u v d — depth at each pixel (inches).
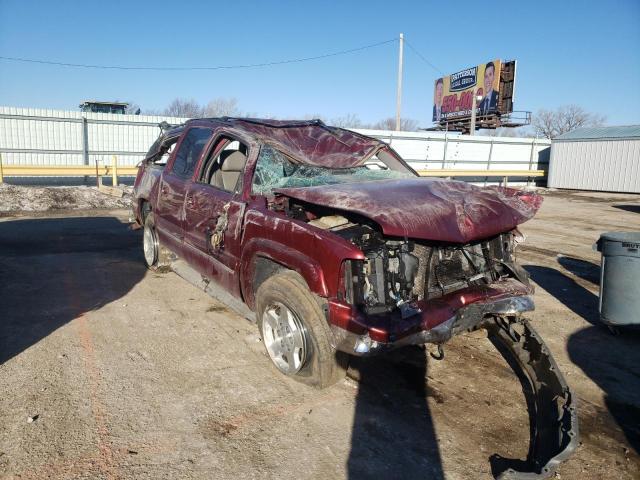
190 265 206.5
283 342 149.3
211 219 181.8
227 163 195.2
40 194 511.2
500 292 151.4
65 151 717.3
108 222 429.4
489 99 1456.7
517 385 153.6
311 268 134.4
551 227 499.2
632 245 189.9
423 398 144.6
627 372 168.7
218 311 207.3
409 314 130.5
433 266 147.0
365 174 187.8
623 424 136.6
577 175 994.7
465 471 113.5
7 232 367.6
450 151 1013.2
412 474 111.8
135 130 765.3
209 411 132.0
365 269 133.2
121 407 132.0
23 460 109.2
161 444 117.3
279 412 133.2
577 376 164.7
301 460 114.3
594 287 271.3
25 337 173.2
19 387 139.4
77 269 265.1
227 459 113.3
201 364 158.9
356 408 137.4
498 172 959.6
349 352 127.8
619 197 864.3
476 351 178.1
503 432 129.3
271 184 169.5
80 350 165.2
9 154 681.6
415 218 133.2
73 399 134.8
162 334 181.6
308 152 189.8
